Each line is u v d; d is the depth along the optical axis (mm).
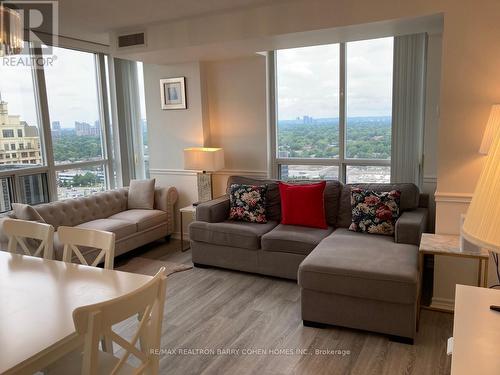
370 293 2699
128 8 3432
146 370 1710
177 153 5195
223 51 4211
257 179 4629
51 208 4172
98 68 5312
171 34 3977
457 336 1311
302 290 2930
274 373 2418
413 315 2631
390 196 3658
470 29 2783
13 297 1803
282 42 3793
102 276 2031
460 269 3023
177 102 5047
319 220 3969
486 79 2791
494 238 932
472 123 2871
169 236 5184
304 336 2824
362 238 3455
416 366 2439
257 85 4730
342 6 3223
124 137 5516
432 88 3891
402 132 4156
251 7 3512
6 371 1284
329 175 4781
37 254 2529
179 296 3504
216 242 4027
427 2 2918
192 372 2436
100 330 1335
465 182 2953
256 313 3172
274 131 4953
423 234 3100
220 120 5023
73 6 3352
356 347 2670
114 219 4582
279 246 3705
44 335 1487
